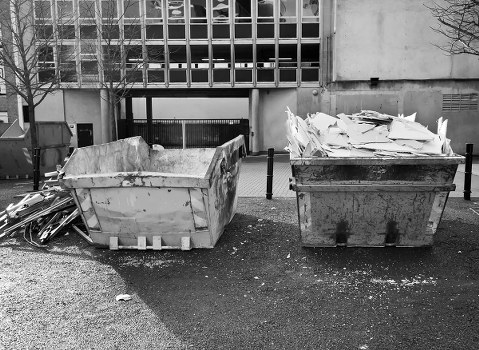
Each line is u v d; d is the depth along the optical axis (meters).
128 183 6.07
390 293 4.96
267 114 32.81
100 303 4.77
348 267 5.75
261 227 7.57
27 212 7.70
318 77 32.06
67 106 32.69
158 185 6.04
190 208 6.17
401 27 29.70
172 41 31.58
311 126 6.87
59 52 19.83
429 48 29.67
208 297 4.92
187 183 6.00
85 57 28.00
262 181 14.83
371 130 6.71
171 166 8.89
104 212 6.32
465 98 28.72
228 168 7.34
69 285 5.28
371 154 6.02
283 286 5.21
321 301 4.79
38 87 15.44
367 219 6.13
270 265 5.87
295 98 32.25
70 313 4.53
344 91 29.05
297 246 6.51
